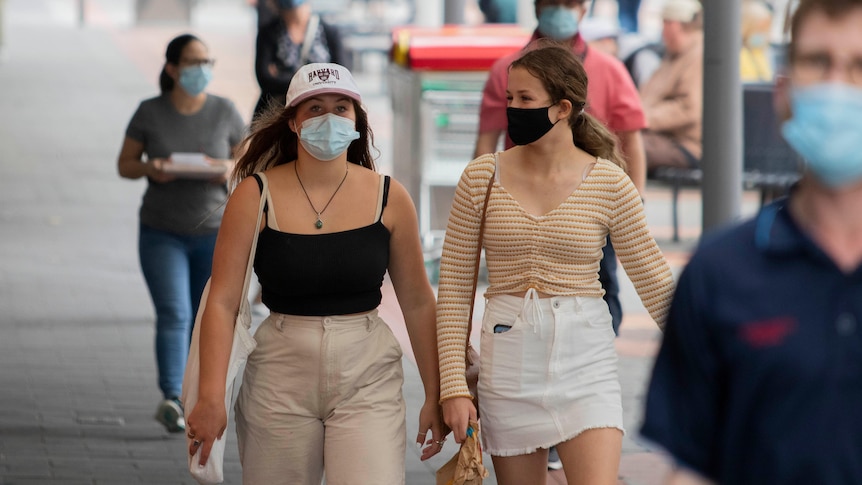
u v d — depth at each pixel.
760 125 29.97
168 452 15.82
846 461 5.75
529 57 10.33
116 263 27.94
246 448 10.49
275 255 10.16
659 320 10.55
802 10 5.67
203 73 16.41
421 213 25.78
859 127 5.47
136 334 21.95
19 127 47.50
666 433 6.13
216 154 16.80
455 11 34.16
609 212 10.41
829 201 5.77
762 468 5.88
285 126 10.76
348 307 10.26
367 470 10.12
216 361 10.09
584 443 10.21
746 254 5.89
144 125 16.64
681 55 31.78
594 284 10.51
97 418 17.16
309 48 22.09
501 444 10.48
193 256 16.61
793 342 5.73
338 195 10.34
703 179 15.88
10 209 33.47
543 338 10.29
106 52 72.75
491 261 10.61
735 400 5.89
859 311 5.67
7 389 18.39
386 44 59.66
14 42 76.38
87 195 35.84
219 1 106.69
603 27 36.47
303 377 10.20
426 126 25.56
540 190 10.41
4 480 14.58
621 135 15.14
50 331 21.97
